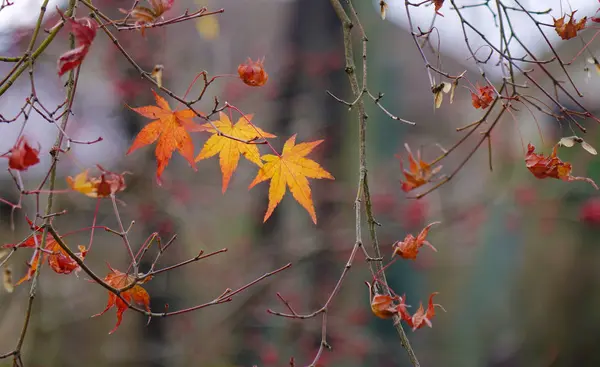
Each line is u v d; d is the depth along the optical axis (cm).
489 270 657
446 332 643
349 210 546
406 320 184
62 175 479
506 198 604
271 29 615
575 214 570
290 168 217
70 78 202
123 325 545
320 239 525
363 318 533
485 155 644
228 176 218
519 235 639
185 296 534
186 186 546
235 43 633
